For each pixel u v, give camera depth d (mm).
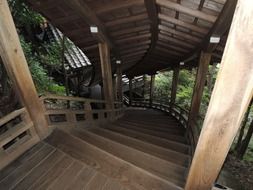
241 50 1051
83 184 2156
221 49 4699
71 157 2631
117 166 2387
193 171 1627
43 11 3707
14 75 2566
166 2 3762
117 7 3785
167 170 2492
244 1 958
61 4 3520
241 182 4273
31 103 2883
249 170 4938
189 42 5859
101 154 2629
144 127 6082
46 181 2232
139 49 8055
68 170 2391
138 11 4402
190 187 1733
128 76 14984
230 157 5602
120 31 5395
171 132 5914
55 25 4344
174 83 9531
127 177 2209
